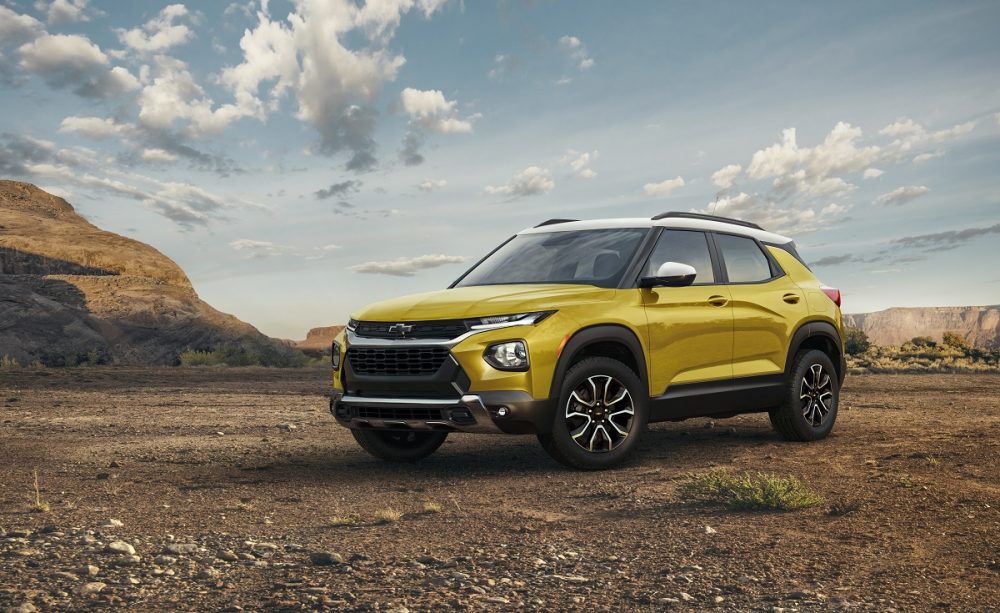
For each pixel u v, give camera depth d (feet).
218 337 106.52
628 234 22.91
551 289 20.88
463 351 19.01
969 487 16.89
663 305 21.74
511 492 17.99
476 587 10.82
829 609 9.90
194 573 11.55
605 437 20.57
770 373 24.27
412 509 16.31
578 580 11.14
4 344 91.56
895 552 12.31
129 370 69.82
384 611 9.89
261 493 18.25
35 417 35.12
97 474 20.71
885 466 19.65
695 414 22.59
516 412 18.95
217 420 34.32
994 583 10.81
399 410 20.01
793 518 14.62
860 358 90.68
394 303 21.36
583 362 20.22
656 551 12.64
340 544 13.35
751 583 10.94
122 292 106.93
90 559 12.16
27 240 112.27
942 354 108.17
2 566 11.71
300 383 58.54
